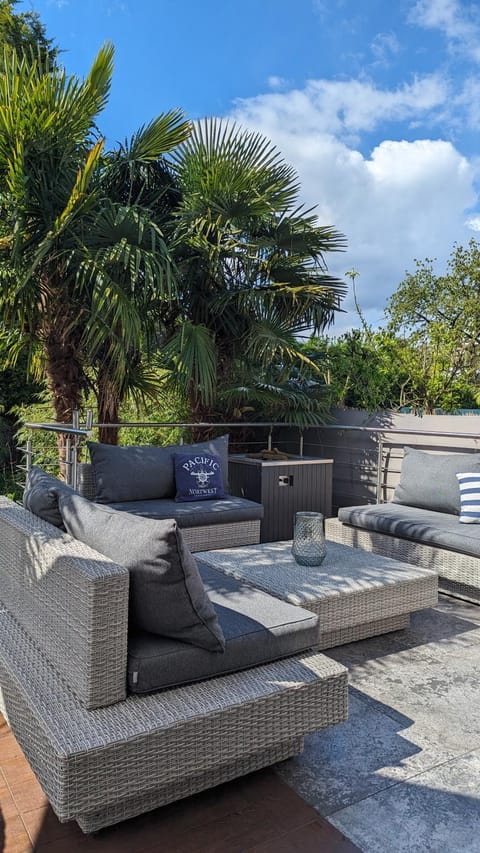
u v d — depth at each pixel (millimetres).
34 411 8133
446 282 12750
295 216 4750
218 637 1611
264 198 4500
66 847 1441
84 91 3959
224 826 1521
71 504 1921
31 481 2373
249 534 3887
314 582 2469
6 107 3670
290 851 1435
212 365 4441
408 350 6328
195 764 1461
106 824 1457
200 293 4723
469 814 1564
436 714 2057
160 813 1570
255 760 1682
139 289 4254
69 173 4176
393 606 2537
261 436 5871
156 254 4133
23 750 1557
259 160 4590
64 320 4391
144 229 4164
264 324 4777
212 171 4441
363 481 5273
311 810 1579
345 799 1623
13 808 1570
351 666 2438
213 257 4492
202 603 1587
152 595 1546
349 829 1509
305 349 5730
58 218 3795
